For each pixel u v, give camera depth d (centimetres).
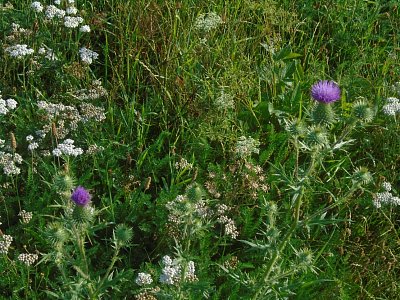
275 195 107
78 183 102
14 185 100
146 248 100
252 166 104
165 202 100
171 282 79
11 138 98
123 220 101
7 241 88
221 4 135
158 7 128
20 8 136
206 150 110
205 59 126
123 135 112
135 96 120
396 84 122
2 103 106
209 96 118
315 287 94
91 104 111
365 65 135
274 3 131
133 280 92
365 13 146
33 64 119
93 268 96
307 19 141
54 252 73
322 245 100
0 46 124
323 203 107
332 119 79
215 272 95
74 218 73
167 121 117
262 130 119
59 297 75
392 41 143
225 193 103
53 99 117
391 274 97
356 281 95
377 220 106
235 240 100
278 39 133
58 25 129
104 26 132
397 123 116
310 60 136
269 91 125
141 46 127
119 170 107
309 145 82
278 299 85
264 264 92
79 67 118
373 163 113
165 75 121
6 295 90
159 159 109
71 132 111
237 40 132
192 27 125
